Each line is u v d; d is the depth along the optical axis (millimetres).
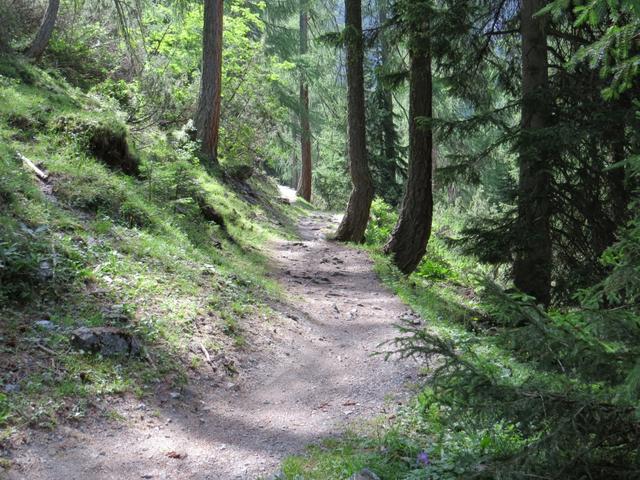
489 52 14648
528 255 11766
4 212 7879
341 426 5754
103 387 5605
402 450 4875
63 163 10555
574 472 3146
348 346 8523
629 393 2777
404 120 36688
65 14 19500
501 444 4695
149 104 18938
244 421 5875
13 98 12273
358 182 17719
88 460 4613
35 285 6801
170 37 24234
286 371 7426
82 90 18156
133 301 7488
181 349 6906
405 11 12727
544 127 11352
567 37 12203
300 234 19438
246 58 25203
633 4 3344
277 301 10078
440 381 3453
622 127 10820
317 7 34844
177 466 4789
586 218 11945
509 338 3287
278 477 4516
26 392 5113
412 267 15781
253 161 27047
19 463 4336
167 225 10914
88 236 8617
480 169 12922
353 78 17453
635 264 3098
